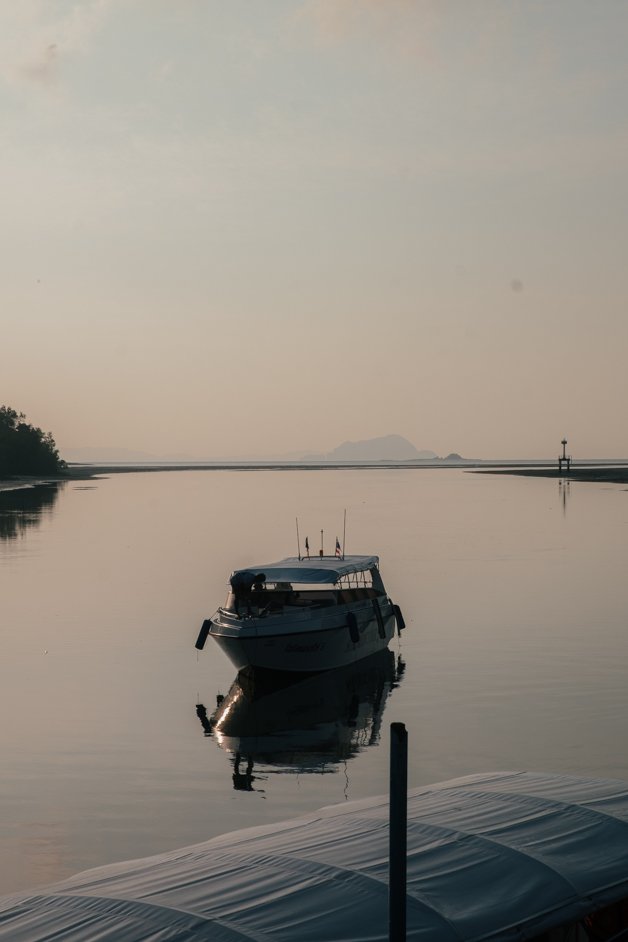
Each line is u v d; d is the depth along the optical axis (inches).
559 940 393.4
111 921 335.3
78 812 722.8
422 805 438.3
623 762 815.1
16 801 746.8
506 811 426.3
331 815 445.1
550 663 1184.8
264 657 1145.4
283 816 710.5
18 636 1379.2
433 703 1022.4
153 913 339.0
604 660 1192.2
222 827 689.6
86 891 362.6
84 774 812.0
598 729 909.2
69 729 946.7
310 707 1040.8
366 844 396.8
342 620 1204.5
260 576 1222.9
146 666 1213.7
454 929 335.9
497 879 367.9
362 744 894.4
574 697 1026.1
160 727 956.0
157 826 694.5
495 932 339.0
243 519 3531.0
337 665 1202.0
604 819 415.2
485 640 1330.0
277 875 369.1
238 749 882.1
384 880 362.6
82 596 1715.1
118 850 652.1
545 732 903.7
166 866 386.9
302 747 888.9
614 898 363.9
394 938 309.7
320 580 1227.9
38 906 350.6
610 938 409.7
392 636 1389.0
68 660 1238.3
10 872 617.3
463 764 819.4
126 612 1557.6
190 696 1077.1
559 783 465.7
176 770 821.9
